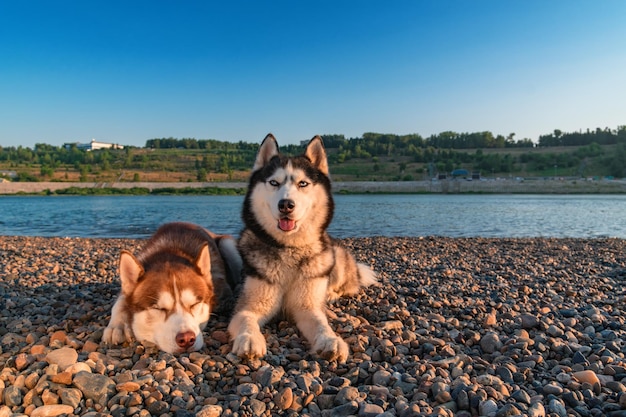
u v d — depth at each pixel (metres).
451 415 0.68
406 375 0.83
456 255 2.73
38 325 1.12
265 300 1.10
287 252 1.09
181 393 0.72
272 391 0.74
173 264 1.02
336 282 1.35
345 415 0.68
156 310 0.92
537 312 1.33
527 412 0.68
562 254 2.80
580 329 1.19
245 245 1.16
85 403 0.70
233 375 0.82
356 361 0.90
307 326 1.04
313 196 1.12
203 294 0.99
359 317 1.22
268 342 1.00
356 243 3.39
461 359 0.91
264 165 1.20
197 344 0.91
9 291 1.47
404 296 1.49
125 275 0.97
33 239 3.56
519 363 0.92
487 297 1.50
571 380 0.82
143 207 11.09
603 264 2.38
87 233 4.98
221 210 9.77
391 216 7.70
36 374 0.75
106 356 0.88
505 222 6.44
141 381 0.74
